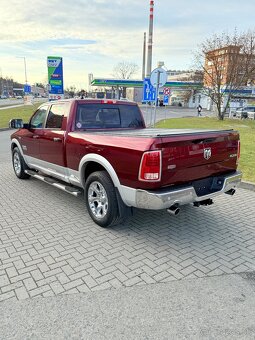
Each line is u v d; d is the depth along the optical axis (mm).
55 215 4953
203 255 3668
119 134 3955
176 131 4172
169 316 2592
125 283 3062
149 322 2520
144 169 3432
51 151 5387
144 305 2730
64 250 3752
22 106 50812
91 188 4469
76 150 4621
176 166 3572
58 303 2752
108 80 55156
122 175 3785
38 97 115312
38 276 3178
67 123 4926
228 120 29672
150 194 3445
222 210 5254
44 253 3672
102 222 4344
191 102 65438
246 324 2506
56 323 2506
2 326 2473
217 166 4188
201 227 4520
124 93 68812
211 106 53781
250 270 3346
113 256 3615
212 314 2621
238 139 4523
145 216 4945
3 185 6766
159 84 9961
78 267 3357
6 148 12148
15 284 3037
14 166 7484
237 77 28984
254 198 5910
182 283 3074
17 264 3418
